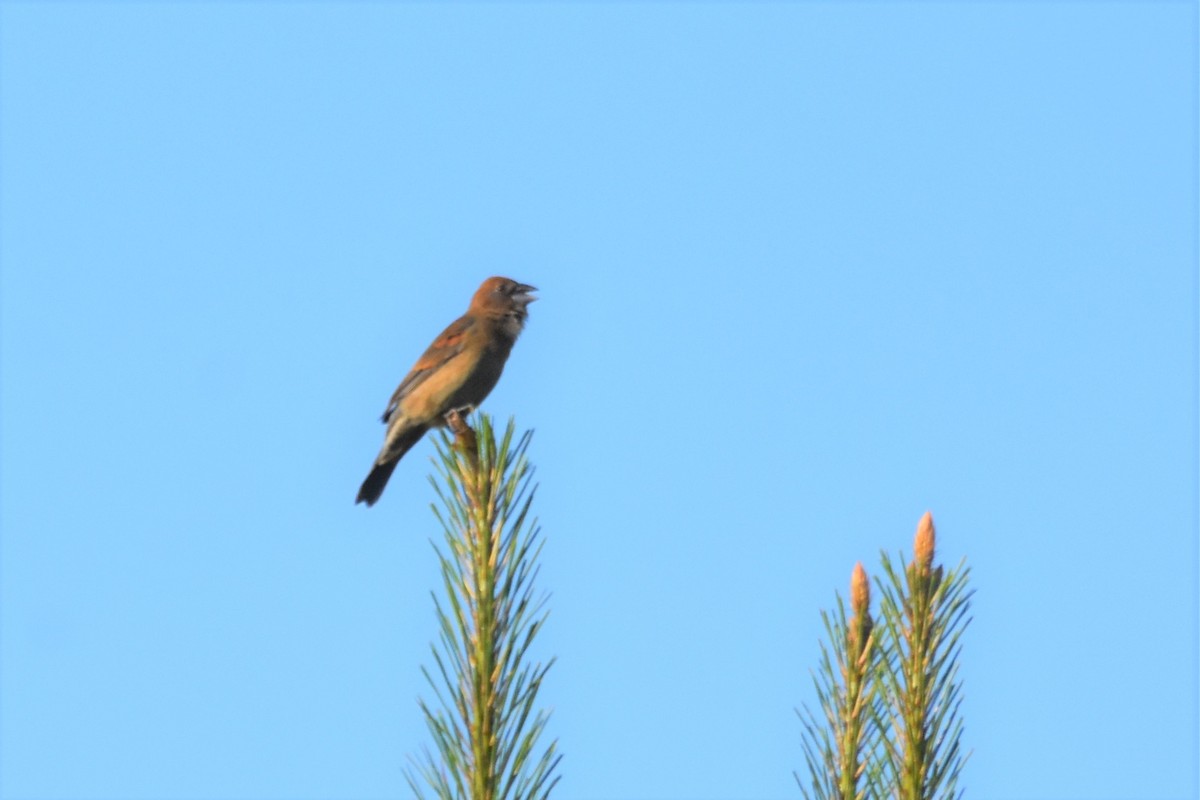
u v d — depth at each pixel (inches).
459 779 271.3
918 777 289.4
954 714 292.5
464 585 290.0
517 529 296.2
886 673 295.6
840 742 299.9
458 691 278.8
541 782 271.9
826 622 307.3
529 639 282.8
